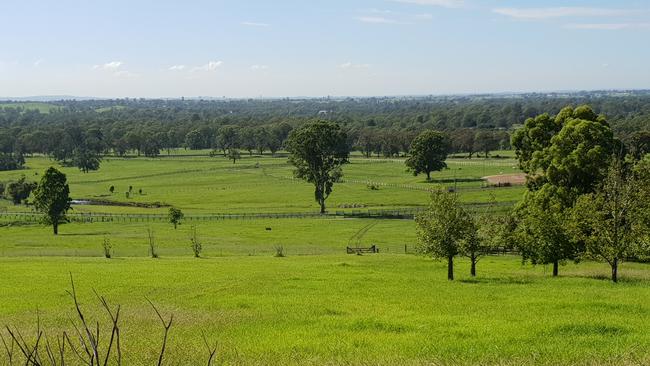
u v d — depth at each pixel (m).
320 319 30.11
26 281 48.47
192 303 36.78
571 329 25.09
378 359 20.31
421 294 39.22
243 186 163.75
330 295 39.19
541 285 43.47
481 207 106.81
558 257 49.84
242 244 83.25
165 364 19.64
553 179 59.78
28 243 84.56
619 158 51.25
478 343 22.97
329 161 119.06
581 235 46.75
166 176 192.38
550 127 66.50
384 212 113.75
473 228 49.75
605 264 61.03
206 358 20.70
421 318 29.48
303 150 117.75
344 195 140.88
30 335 26.12
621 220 46.22
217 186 165.62
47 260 65.44
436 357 20.48
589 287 41.56
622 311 30.25
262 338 25.41
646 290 39.34
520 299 35.62
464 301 35.59
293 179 174.38
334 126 118.75
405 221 103.75
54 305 37.53
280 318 30.75
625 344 21.86
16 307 37.00
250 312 32.88
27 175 196.62
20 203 142.75
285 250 77.38
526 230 51.75
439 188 52.19
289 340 24.75
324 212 116.62
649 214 44.69
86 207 132.50
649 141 105.88
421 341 23.78
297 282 45.72
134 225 104.81
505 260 65.44
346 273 51.69
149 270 54.94
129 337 25.42
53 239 88.88
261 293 40.50
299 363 20.05
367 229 95.88
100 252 76.25
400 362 19.77
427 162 157.88
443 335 25.00
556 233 49.47
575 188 58.56
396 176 173.88
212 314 32.34
